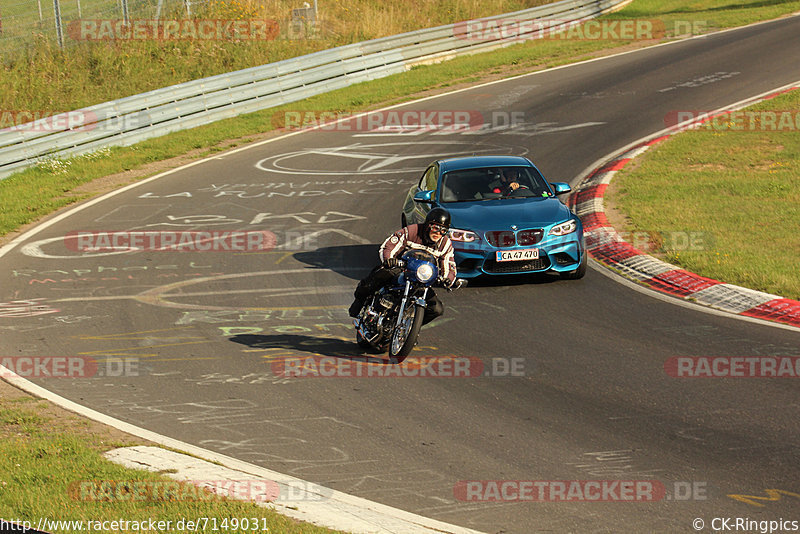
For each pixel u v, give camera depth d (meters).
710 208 31.25
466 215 24.47
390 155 44.72
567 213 24.77
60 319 22.61
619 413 15.32
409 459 13.66
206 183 40.84
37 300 24.47
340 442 14.44
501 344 19.55
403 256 18.45
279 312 22.80
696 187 34.47
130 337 20.97
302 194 38.06
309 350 19.66
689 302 22.17
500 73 64.31
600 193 34.38
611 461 13.38
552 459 13.52
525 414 15.45
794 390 16.02
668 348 18.78
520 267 23.92
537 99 55.19
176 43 67.31
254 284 25.59
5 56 62.38
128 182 41.84
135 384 17.69
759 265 24.02
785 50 62.25
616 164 39.34
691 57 63.72
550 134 46.72
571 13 82.50
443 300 23.22
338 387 17.17
